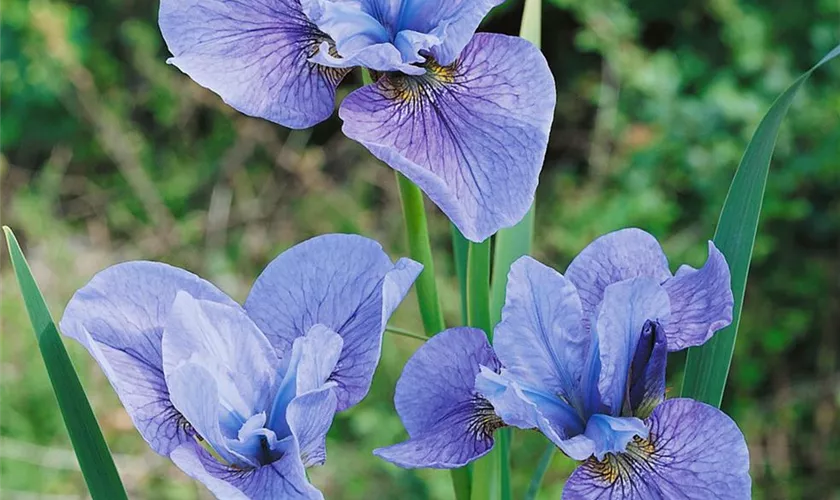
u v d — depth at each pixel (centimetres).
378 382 109
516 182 44
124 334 43
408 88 45
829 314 117
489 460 49
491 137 44
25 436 104
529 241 52
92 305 43
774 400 113
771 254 121
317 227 133
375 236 131
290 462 40
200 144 147
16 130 145
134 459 103
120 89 150
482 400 44
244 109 45
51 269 124
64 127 146
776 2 128
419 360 44
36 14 136
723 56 134
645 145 123
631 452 43
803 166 116
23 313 113
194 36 45
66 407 44
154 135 151
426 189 43
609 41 128
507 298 43
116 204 139
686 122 122
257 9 46
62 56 138
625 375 43
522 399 42
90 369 108
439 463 43
